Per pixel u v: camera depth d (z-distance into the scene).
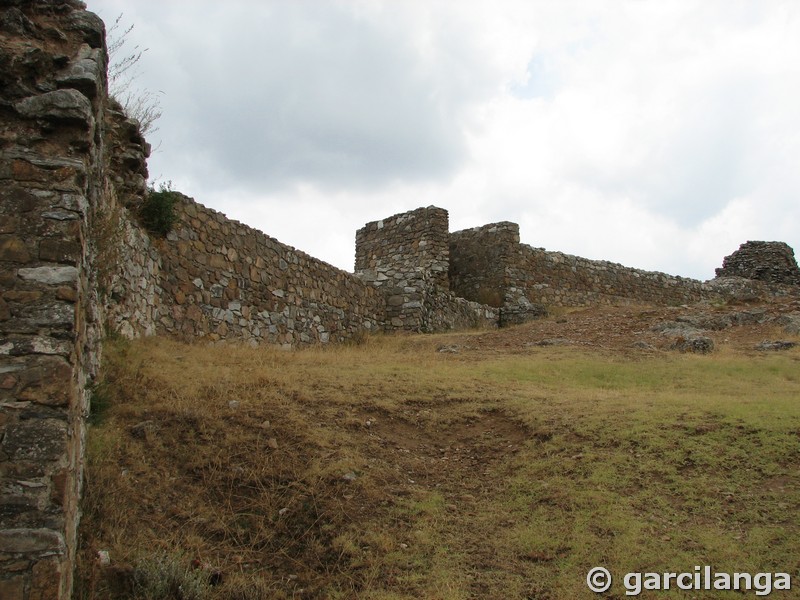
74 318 5.01
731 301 22.78
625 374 13.34
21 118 5.29
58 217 5.12
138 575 5.49
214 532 6.46
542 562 6.19
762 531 6.29
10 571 4.51
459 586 5.84
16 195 5.10
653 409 9.54
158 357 10.39
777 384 12.25
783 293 35.03
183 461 7.38
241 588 5.75
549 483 7.58
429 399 10.50
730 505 6.82
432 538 6.63
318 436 8.36
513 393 11.00
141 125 13.15
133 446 7.30
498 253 26.72
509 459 8.40
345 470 7.61
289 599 5.78
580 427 8.95
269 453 7.78
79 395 5.63
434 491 7.68
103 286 8.67
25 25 5.72
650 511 6.83
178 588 5.51
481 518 7.02
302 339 17.88
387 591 5.82
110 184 9.84
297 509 6.91
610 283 29.86
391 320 22.34
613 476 7.56
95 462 6.67
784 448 7.84
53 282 5.01
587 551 6.23
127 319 10.91
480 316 24.78
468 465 8.42
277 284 17.02
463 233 28.16
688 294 32.81
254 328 15.90
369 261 27.12
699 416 9.08
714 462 7.70
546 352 16.17
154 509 6.52
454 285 27.91
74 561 5.28
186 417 8.21
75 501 5.40
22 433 4.72
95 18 6.07
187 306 13.61
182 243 13.59
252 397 9.30
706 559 5.95
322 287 19.12
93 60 5.73
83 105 5.39
